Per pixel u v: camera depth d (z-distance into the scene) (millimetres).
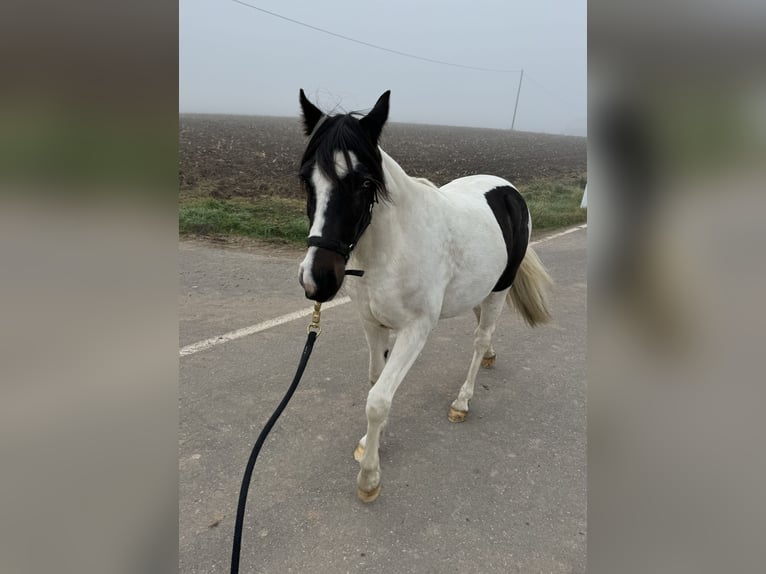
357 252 2051
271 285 4910
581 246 7684
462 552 1903
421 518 2074
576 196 12891
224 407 2785
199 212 7176
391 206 2014
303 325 3994
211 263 5516
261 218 7371
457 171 14875
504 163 18891
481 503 2172
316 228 1702
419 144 24062
